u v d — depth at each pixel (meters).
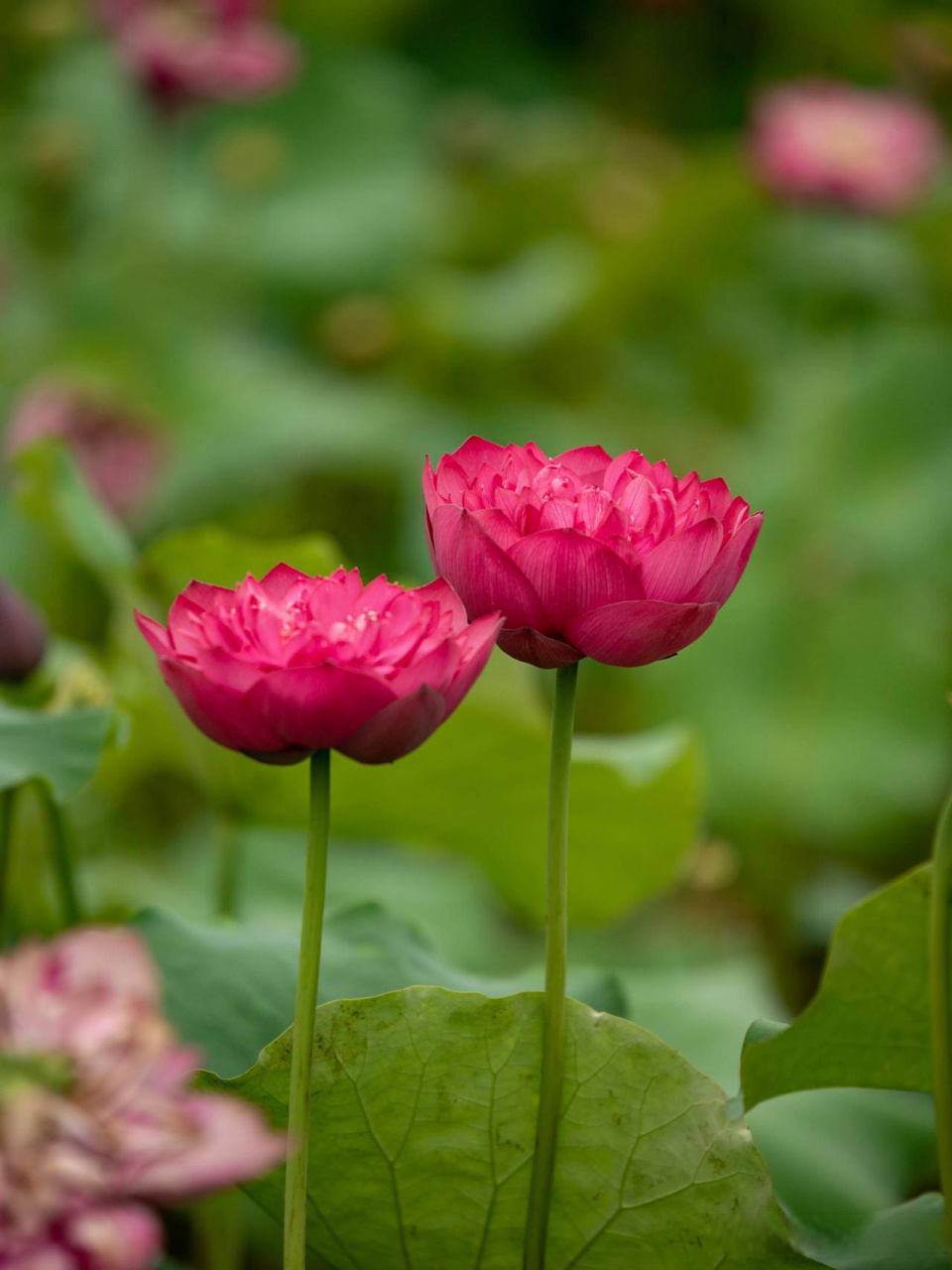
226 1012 2.79
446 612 2.53
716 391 8.09
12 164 8.99
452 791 3.22
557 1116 2.62
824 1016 2.71
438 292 7.72
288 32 10.72
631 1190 2.65
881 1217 2.79
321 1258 2.73
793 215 7.27
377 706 2.48
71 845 3.11
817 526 6.65
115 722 2.91
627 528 2.58
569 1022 2.63
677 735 3.29
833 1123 2.99
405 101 10.05
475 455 2.68
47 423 6.05
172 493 6.45
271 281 8.77
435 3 11.96
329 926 2.88
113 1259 2.32
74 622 5.93
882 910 2.68
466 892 4.14
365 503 6.91
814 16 10.17
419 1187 2.66
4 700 3.02
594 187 8.77
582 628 2.54
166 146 9.23
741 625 6.47
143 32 6.90
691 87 11.70
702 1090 2.63
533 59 12.05
